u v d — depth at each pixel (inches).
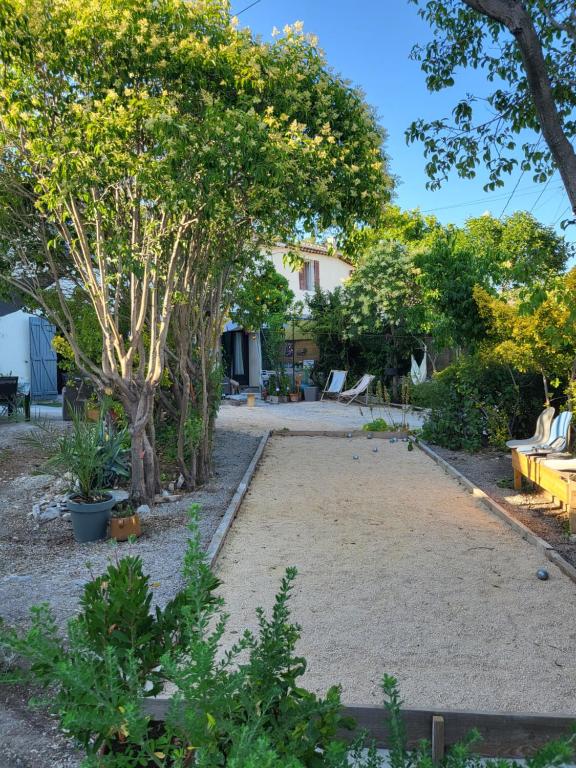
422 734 107.8
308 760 78.9
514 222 716.7
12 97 218.5
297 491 309.4
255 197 240.5
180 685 73.0
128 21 215.3
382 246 717.3
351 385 797.9
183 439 308.3
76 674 76.4
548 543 222.1
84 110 219.0
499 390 420.5
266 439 463.8
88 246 280.2
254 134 209.5
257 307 428.5
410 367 753.0
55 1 214.2
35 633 81.7
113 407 331.0
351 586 183.8
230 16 244.8
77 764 105.9
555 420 310.0
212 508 274.4
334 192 246.8
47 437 405.1
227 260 308.3
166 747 76.5
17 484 326.3
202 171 216.4
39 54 219.3
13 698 126.6
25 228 299.1
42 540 235.9
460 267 430.6
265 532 239.5
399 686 127.3
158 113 206.8
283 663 91.3
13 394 519.2
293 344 820.0
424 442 446.0
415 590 180.7
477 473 348.5
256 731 73.0
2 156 249.3
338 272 1010.7
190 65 223.0
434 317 634.2
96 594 94.6
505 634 152.4
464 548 219.1
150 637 90.4
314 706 83.0
